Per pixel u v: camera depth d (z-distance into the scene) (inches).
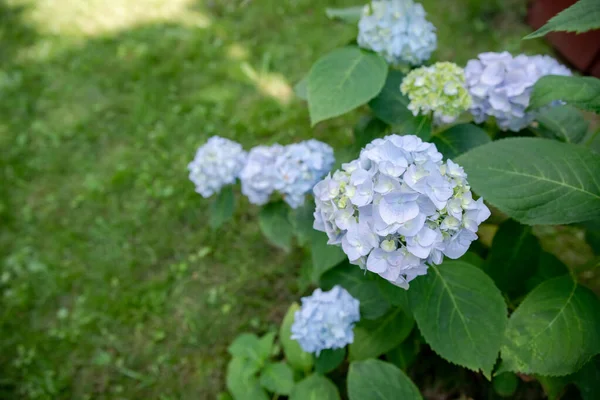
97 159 49.3
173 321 39.1
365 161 20.0
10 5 66.6
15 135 52.0
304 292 39.1
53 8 65.8
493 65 25.2
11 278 42.7
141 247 42.9
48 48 60.3
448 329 23.2
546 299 23.1
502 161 22.2
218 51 56.5
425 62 29.0
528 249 27.2
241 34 58.3
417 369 34.2
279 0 60.7
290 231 30.9
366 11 27.9
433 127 28.5
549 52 52.6
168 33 59.4
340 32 56.2
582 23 18.9
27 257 43.3
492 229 35.6
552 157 22.0
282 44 56.3
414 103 24.8
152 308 39.6
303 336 27.0
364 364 27.0
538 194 21.6
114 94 54.4
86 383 37.2
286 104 50.6
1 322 40.0
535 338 22.4
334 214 20.0
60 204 46.3
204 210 44.3
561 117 27.5
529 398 32.3
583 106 21.7
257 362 32.0
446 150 25.8
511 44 53.0
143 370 37.4
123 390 36.7
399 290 23.8
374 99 27.6
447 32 54.0
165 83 54.3
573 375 25.6
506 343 22.6
